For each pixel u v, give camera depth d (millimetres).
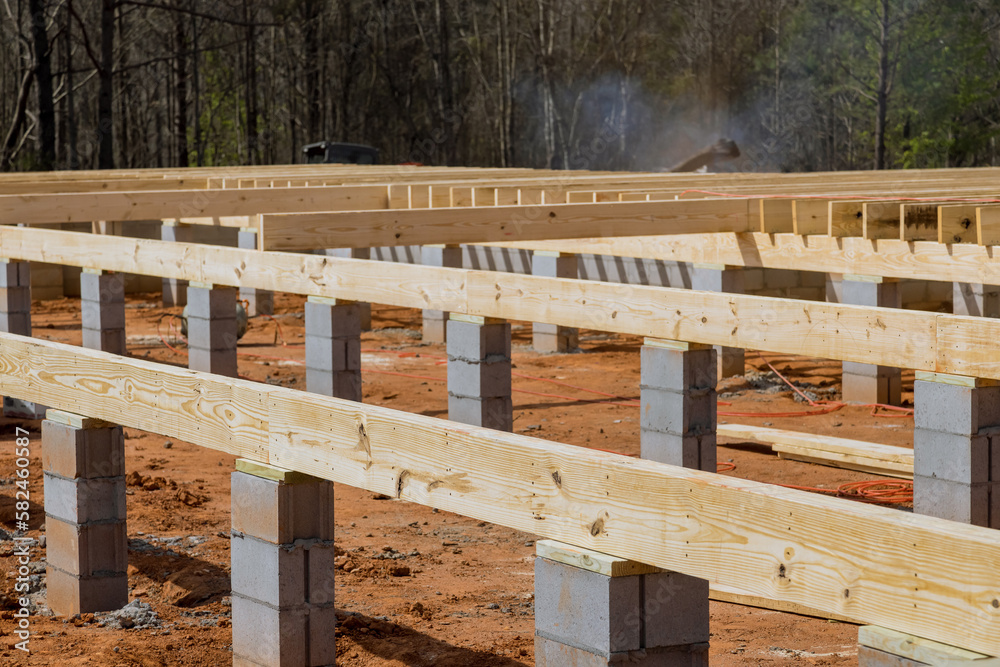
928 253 19672
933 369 12438
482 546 14516
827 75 89875
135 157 97688
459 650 10672
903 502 16219
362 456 8438
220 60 97500
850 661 10477
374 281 17422
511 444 7508
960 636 5414
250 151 91688
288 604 9039
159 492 16344
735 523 6383
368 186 25125
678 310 14391
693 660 7371
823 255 21531
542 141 108188
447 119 99438
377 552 14078
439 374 26812
